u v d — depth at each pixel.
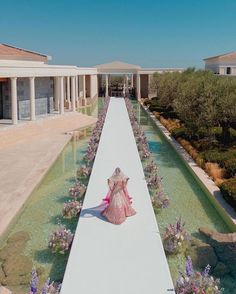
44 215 13.03
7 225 11.52
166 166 19.89
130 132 27.08
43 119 30.31
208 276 8.69
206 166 17.38
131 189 14.25
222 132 21.67
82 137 27.91
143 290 8.00
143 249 9.65
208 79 22.62
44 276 9.23
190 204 14.27
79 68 46.03
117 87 67.81
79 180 16.98
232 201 12.73
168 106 36.81
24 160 19.39
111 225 10.98
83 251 9.52
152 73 58.62
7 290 8.36
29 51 38.47
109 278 8.40
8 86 29.78
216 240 11.17
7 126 26.05
